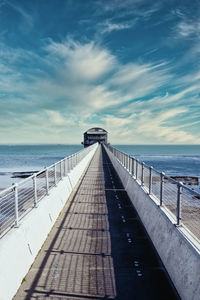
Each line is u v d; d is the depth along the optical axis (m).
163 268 4.80
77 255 5.34
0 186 25.45
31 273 4.61
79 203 9.84
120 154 19.27
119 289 4.12
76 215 8.23
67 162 13.60
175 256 4.34
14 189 5.04
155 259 5.16
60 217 7.99
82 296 3.95
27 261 4.70
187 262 3.81
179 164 59.34
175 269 4.23
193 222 6.45
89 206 9.38
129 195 10.95
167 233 5.00
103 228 7.02
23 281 4.34
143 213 7.50
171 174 38.91
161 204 6.09
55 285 4.23
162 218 5.55
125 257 5.25
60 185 9.82
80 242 6.03
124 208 9.12
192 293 3.45
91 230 6.86
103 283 4.29
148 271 4.69
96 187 13.38
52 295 3.96
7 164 56.00
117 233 6.63
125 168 14.58
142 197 8.10
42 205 6.64
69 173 13.09
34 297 3.91
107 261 5.08
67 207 9.21
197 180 30.36
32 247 5.13
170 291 4.07
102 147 84.31
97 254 5.39
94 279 4.41
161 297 3.92
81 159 21.47
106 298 3.89
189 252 3.81
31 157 88.75
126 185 12.58
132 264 4.96
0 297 3.50
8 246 4.09
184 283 3.77
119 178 16.72
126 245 5.87
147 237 6.36
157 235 5.65
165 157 101.81
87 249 5.64
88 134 107.06
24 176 33.97
